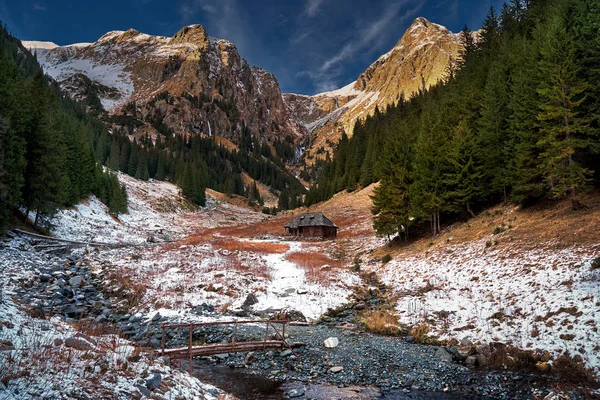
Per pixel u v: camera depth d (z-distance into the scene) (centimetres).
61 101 15800
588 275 1591
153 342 1470
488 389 1081
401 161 4084
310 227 6303
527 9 6353
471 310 1748
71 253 3153
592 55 2605
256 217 12231
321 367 1282
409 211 3797
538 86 2833
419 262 2923
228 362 1324
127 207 8044
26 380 637
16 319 1003
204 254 3488
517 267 2017
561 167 2439
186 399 785
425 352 1416
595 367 1074
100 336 1143
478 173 3338
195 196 12212
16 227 3434
